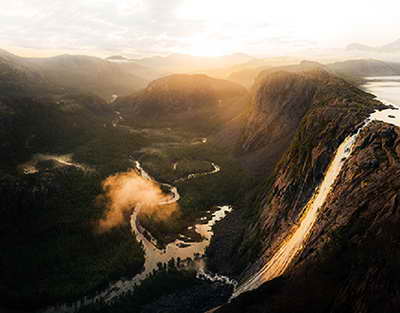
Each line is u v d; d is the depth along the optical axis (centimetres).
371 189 7206
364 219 6706
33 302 9725
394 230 5916
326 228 7512
